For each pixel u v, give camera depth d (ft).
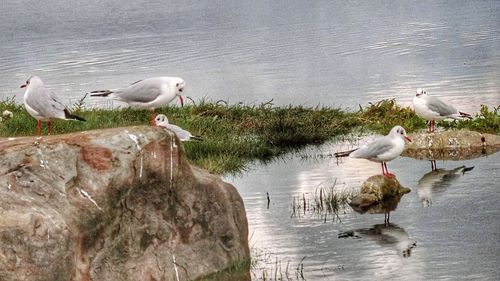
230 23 176.65
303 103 101.91
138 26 178.50
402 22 167.53
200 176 49.34
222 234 49.03
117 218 45.52
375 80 114.32
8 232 41.65
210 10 199.62
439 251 52.80
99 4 222.07
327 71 123.13
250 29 167.12
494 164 70.95
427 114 76.84
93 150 45.91
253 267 50.42
